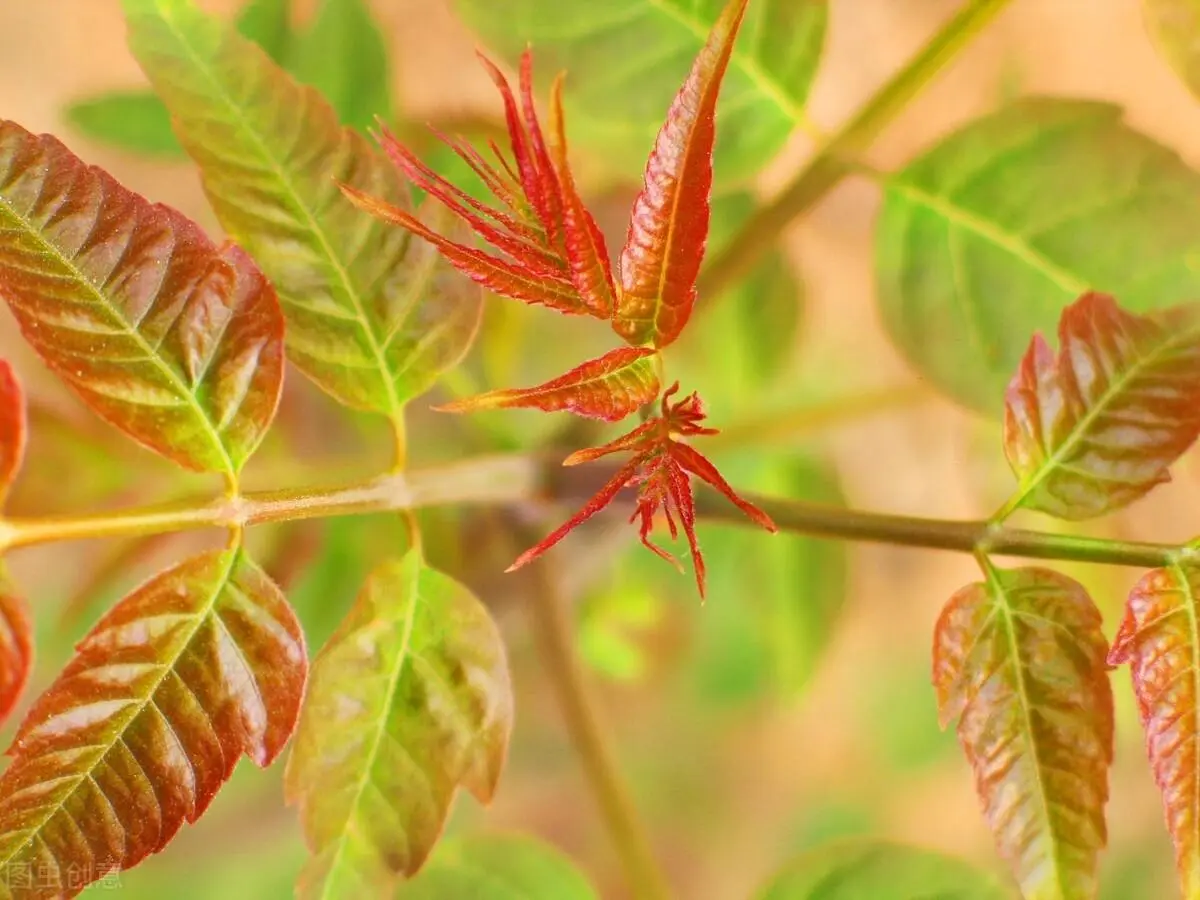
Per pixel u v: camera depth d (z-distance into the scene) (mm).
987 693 431
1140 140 467
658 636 777
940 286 476
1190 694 422
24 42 807
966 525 436
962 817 980
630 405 401
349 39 529
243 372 424
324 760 435
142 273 419
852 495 674
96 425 530
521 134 398
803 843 969
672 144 394
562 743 896
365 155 440
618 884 910
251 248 437
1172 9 453
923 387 604
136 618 417
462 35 825
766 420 605
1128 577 591
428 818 438
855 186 882
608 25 479
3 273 414
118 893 743
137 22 435
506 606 564
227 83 437
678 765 969
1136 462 433
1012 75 737
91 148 782
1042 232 469
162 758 417
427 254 440
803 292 604
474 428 571
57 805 413
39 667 583
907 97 482
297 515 430
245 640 420
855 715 980
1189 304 435
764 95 488
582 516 403
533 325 663
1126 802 932
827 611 641
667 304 403
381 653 437
